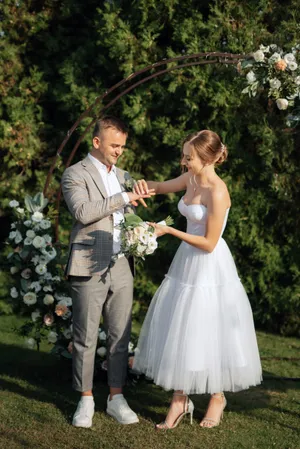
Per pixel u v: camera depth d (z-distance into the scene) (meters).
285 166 5.95
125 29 5.83
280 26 5.80
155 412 4.04
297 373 4.93
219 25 5.75
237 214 5.94
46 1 6.31
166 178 6.20
